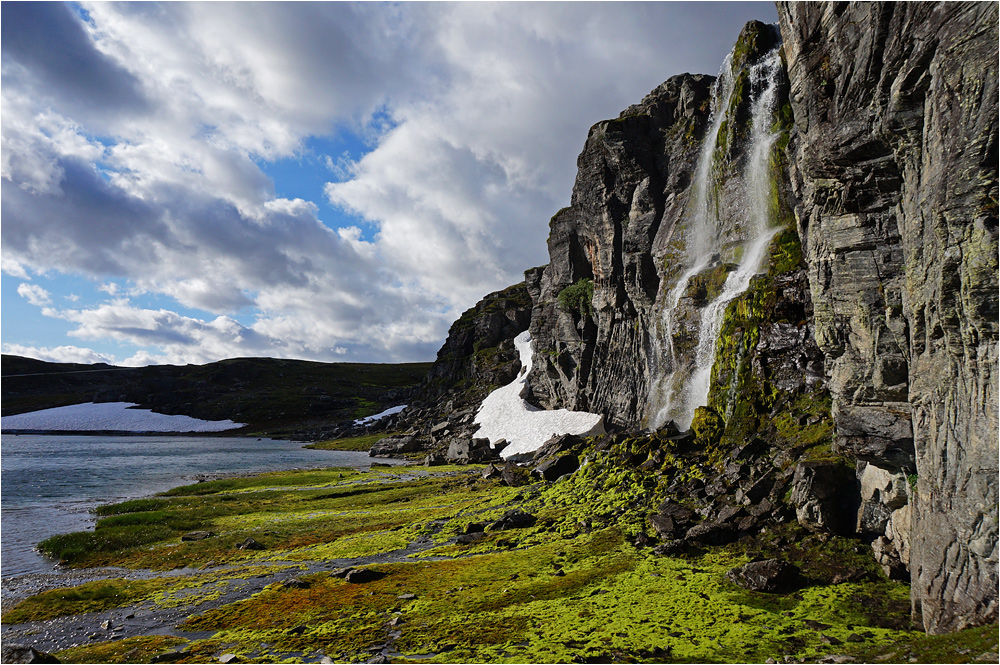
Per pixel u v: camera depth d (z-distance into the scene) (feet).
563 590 55.98
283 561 79.36
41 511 126.31
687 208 164.25
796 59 66.69
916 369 44.11
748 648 40.27
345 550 82.48
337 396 584.81
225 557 83.51
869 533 58.34
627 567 61.05
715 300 134.62
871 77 48.32
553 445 145.18
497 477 144.56
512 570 64.59
